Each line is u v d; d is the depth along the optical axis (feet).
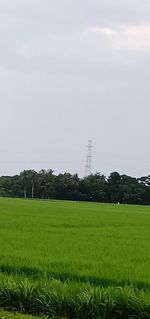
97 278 46.93
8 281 44.19
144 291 41.57
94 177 497.05
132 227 123.13
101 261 57.98
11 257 59.72
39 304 41.27
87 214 188.44
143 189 474.90
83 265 54.34
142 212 230.89
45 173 515.50
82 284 43.37
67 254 63.98
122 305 39.06
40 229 107.45
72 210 221.46
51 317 39.99
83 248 71.36
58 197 499.51
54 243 77.61
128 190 473.26
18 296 42.32
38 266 53.16
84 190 490.49
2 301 42.78
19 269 52.29
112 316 39.22
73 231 103.96
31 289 42.34
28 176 516.73
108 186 482.28
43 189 502.38
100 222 139.85
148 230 112.98
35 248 70.33
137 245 77.51
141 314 38.04
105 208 271.69
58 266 53.57
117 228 118.01
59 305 40.24
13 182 526.57
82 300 39.58
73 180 493.77
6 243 76.43
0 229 105.19
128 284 44.96
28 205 262.47
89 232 102.73
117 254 65.16
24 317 38.60
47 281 44.65
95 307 39.34
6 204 269.03
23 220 136.87
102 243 79.46
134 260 59.52
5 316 38.73
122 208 285.64
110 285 43.93
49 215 169.58
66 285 42.45
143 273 49.52
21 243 76.59
